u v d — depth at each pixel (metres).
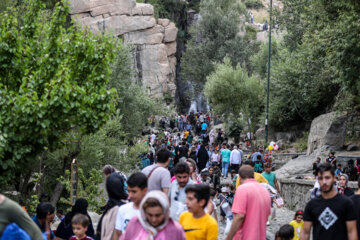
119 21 50.72
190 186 5.40
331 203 5.38
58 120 9.82
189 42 57.31
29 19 12.50
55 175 18.12
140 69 52.47
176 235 4.51
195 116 50.69
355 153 24.06
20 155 9.34
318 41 20.70
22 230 4.41
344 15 18.25
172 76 56.16
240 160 24.28
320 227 5.41
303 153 28.55
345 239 5.32
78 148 16.16
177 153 24.53
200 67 55.44
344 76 19.34
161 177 6.23
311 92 30.52
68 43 12.04
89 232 7.13
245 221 6.13
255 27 62.16
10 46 11.34
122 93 28.36
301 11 29.03
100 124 10.73
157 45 53.28
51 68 11.45
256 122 37.75
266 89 34.38
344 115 26.14
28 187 18.09
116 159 20.56
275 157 28.98
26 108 9.17
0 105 9.47
